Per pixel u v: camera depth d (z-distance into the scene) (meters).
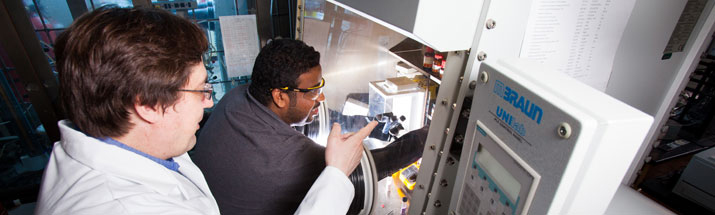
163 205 0.52
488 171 0.66
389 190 1.49
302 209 0.73
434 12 0.56
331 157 0.82
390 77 1.56
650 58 0.98
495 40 0.67
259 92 0.93
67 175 0.51
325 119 1.42
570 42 0.77
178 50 0.49
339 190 0.77
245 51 2.50
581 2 0.74
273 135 0.87
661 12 0.88
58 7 2.02
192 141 0.64
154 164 0.57
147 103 0.49
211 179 0.93
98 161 0.51
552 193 0.50
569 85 0.53
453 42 0.63
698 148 2.02
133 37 0.45
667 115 1.19
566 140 0.45
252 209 0.90
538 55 0.75
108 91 0.46
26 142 2.34
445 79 0.79
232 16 2.33
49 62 2.12
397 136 1.50
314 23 1.54
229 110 0.96
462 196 0.79
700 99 1.99
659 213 0.78
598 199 0.54
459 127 0.81
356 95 1.63
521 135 0.55
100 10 0.47
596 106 0.47
